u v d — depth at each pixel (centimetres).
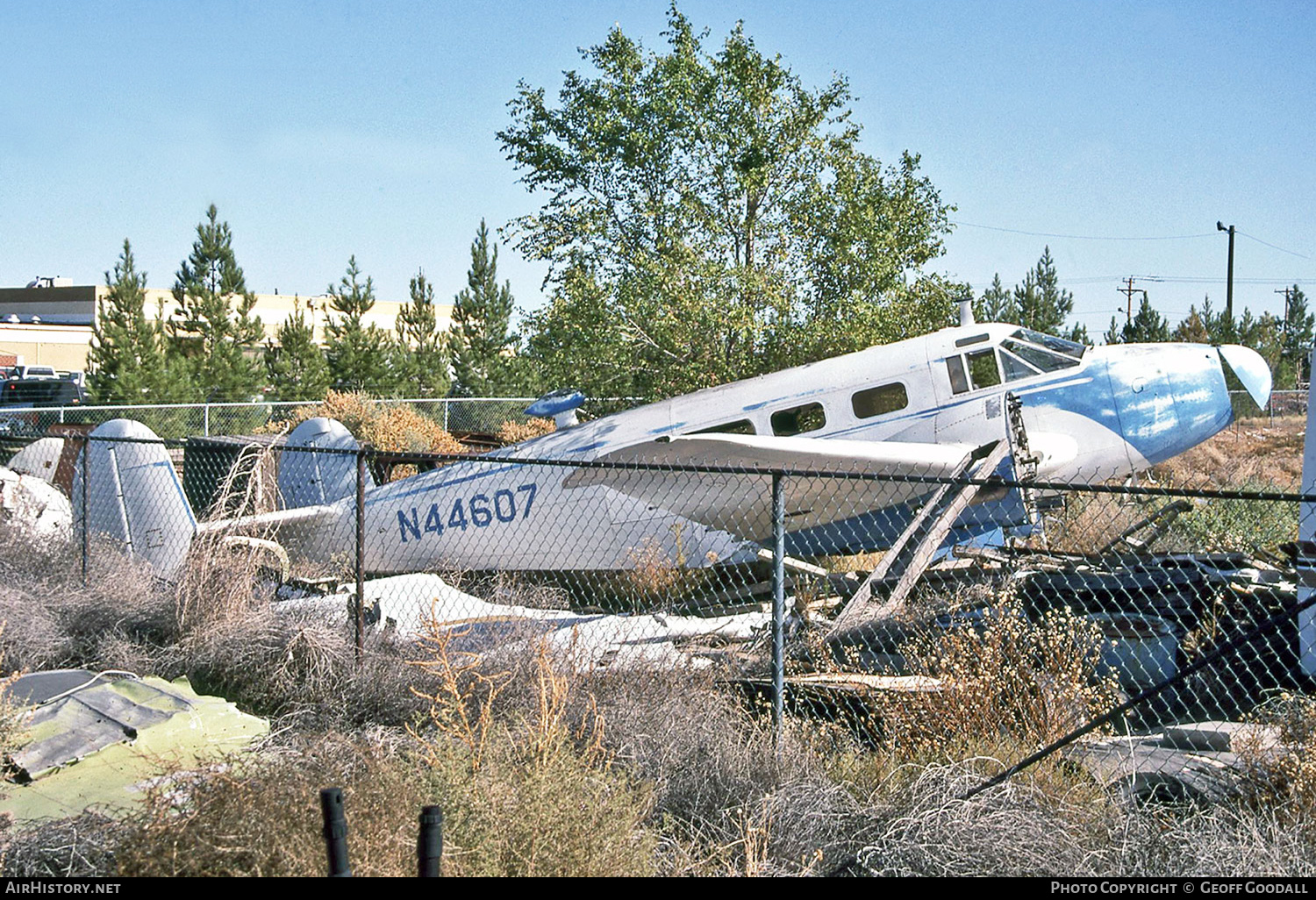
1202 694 647
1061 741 442
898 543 780
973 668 549
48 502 1011
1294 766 430
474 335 3581
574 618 732
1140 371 1039
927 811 416
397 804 354
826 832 427
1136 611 736
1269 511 1193
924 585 820
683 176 1761
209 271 3338
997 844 397
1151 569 825
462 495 1091
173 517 940
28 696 560
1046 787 448
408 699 587
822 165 1714
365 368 3281
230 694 660
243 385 2989
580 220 1802
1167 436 1038
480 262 3597
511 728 500
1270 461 1877
